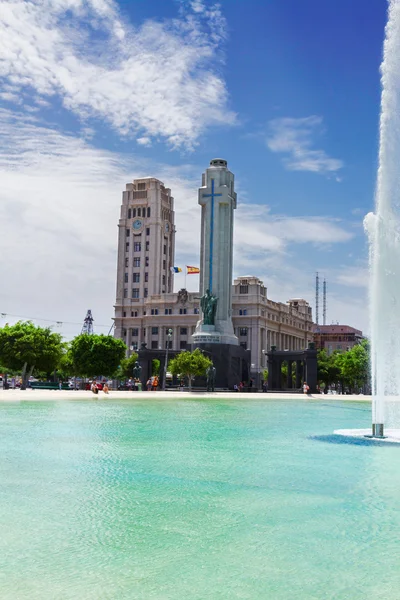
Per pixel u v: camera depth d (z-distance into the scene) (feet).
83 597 26.96
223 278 366.43
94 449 73.61
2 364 350.02
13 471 57.36
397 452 73.67
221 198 367.86
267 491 49.16
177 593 27.55
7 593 27.37
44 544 34.45
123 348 412.36
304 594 27.71
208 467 60.75
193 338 350.23
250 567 31.09
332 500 46.03
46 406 163.53
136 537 35.94
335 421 125.90
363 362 409.28
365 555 33.12
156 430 98.53
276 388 364.17
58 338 354.13
